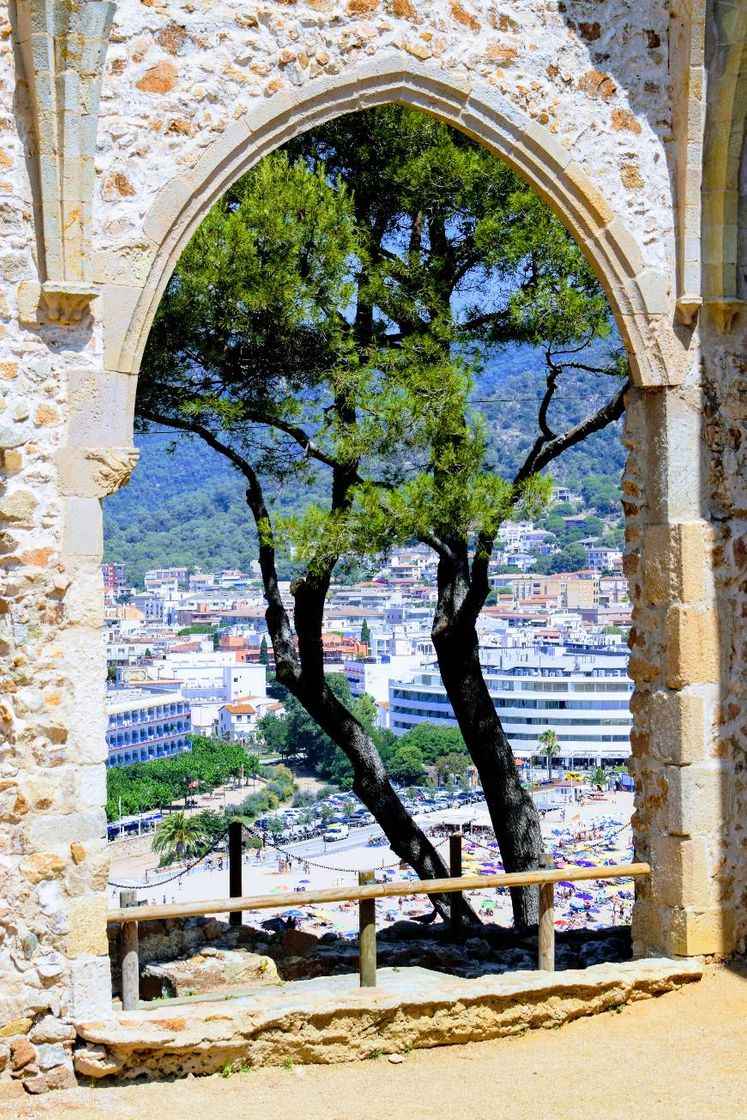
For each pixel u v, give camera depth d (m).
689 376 9.77
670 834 9.69
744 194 9.91
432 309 15.12
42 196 7.85
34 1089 7.74
